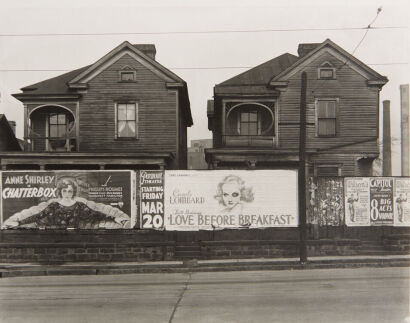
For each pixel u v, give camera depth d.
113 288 12.17
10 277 15.19
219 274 14.69
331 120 25.88
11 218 18.19
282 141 25.80
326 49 26.05
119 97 25.55
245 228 18.39
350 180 18.67
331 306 9.35
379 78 25.77
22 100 25.52
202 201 18.39
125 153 23.25
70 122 26.78
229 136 26.08
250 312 8.96
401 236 18.22
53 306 9.91
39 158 23.23
